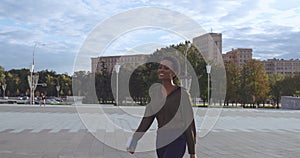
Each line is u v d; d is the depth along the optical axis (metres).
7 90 70.75
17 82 70.50
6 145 8.11
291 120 16.91
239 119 17.22
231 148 8.09
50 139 9.10
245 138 9.95
